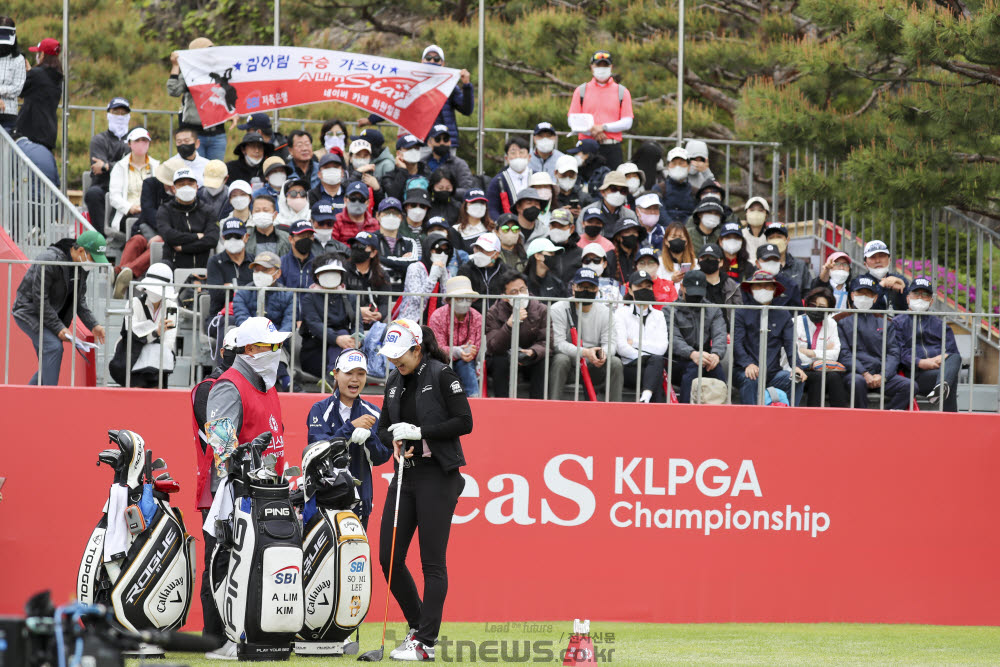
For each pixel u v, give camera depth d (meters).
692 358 39.22
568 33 81.50
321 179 49.75
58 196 40.19
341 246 43.31
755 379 39.09
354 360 29.69
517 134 72.75
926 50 49.16
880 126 52.72
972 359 39.16
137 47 92.38
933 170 50.09
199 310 38.81
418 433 26.83
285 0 93.25
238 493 26.31
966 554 38.34
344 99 52.41
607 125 56.56
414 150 51.41
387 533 27.77
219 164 48.56
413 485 27.61
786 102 53.34
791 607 37.41
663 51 77.62
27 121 50.53
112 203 51.41
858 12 50.69
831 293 41.69
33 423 34.44
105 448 34.69
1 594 33.97
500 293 39.97
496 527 36.34
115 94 88.31
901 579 38.00
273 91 52.12
